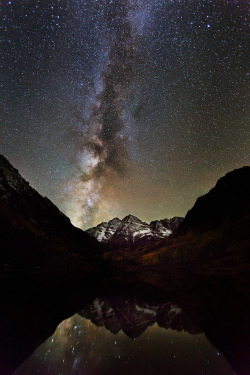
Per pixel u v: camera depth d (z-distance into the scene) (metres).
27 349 6.06
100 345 6.38
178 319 8.74
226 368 4.96
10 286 18.80
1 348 6.18
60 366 5.08
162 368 5.03
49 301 12.59
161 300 12.84
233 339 6.53
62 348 6.14
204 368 4.98
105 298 13.80
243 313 9.15
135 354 5.80
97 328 7.93
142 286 20.28
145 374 4.73
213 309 10.06
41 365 5.17
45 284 21.30
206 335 6.94
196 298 13.04
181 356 5.61
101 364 5.20
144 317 9.24
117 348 6.17
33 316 9.35
